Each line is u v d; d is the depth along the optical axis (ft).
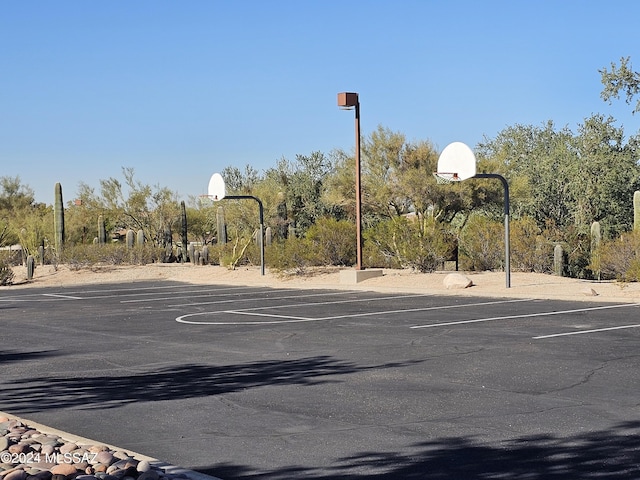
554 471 23.52
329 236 109.60
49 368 44.32
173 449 26.99
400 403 32.78
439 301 75.25
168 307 79.36
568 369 39.14
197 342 53.31
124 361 46.09
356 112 95.66
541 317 60.13
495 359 42.68
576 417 29.60
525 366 40.32
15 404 34.88
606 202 142.72
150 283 117.80
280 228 148.25
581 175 143.13
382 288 88.58
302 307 74.38
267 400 34.04
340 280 95.86
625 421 28.84
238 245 127.44
